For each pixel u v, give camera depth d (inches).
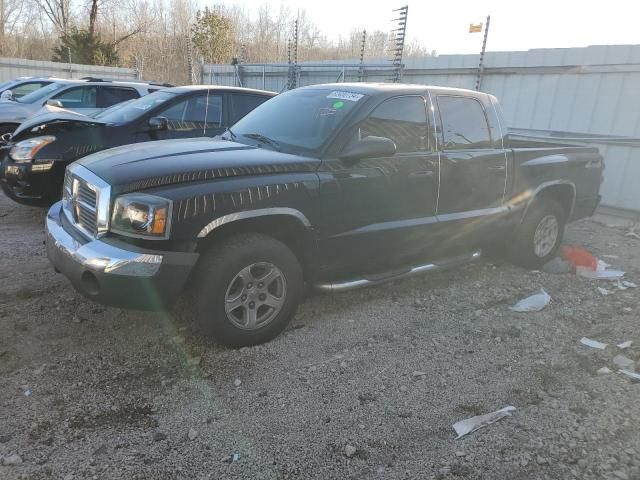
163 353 140.0
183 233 126.1
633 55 314.8
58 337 145.1
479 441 109.2
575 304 184.4
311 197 144.7
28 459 99.8
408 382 131.0
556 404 122.3
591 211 243.6
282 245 143.3
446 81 418.6
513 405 122.7
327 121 160.9
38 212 280.1
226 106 279.4
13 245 220.4
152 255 123.3
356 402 122.0
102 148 243.4
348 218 154.3
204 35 1348.4
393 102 167.8
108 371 130.6
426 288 194.9
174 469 99.1
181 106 266.1
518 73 372.5
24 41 1670.8
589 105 339.3
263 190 136.6
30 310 159.5
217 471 99.0
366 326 161.0
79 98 411.8
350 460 103.4
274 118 176.7
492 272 216.4
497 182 196.5
